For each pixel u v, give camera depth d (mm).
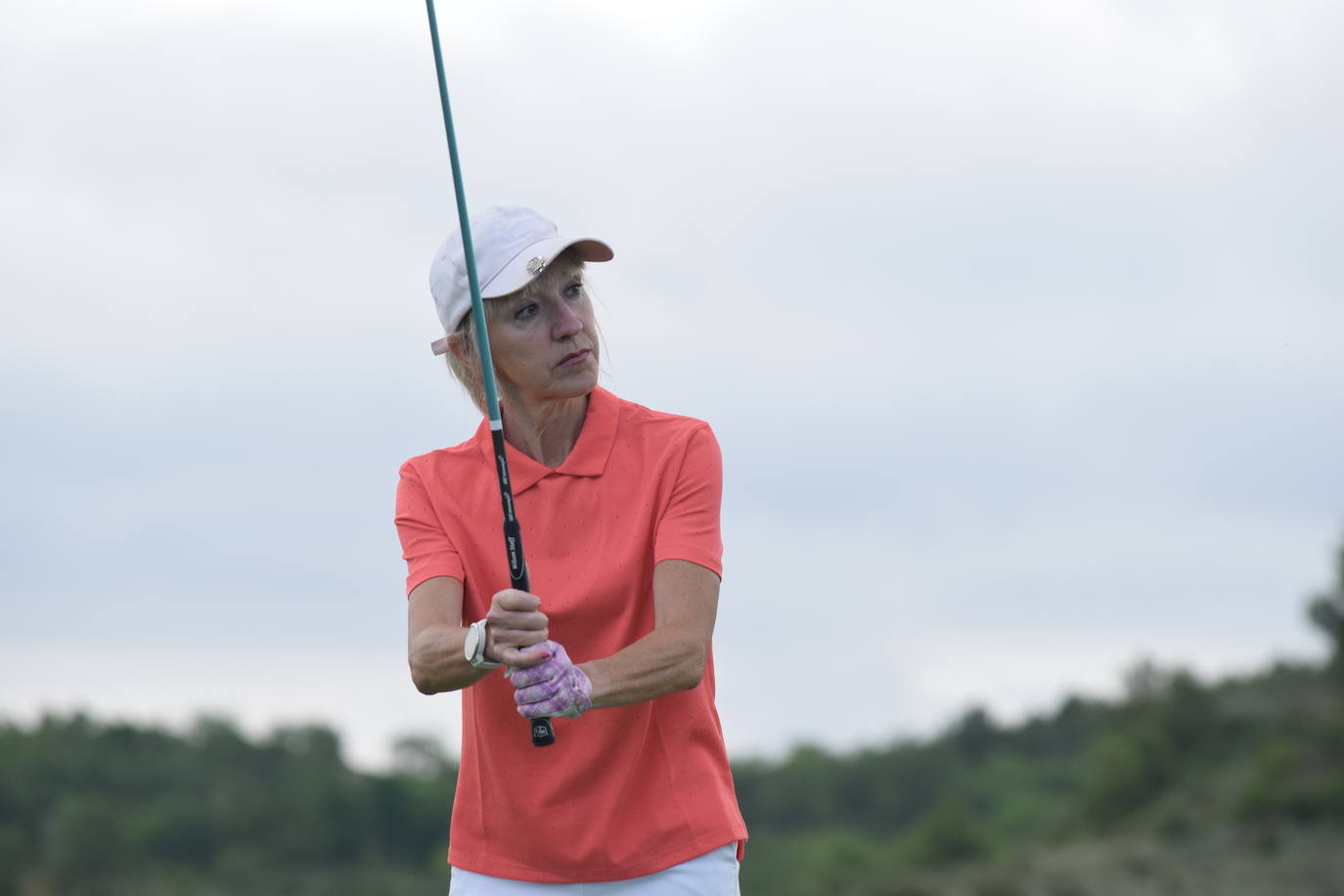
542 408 14211
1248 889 137750
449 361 14648
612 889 13922
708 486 14039
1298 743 199625
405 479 14828
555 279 13781
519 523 13805
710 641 13781
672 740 13930
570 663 12914
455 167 13445
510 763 14031
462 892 14508
